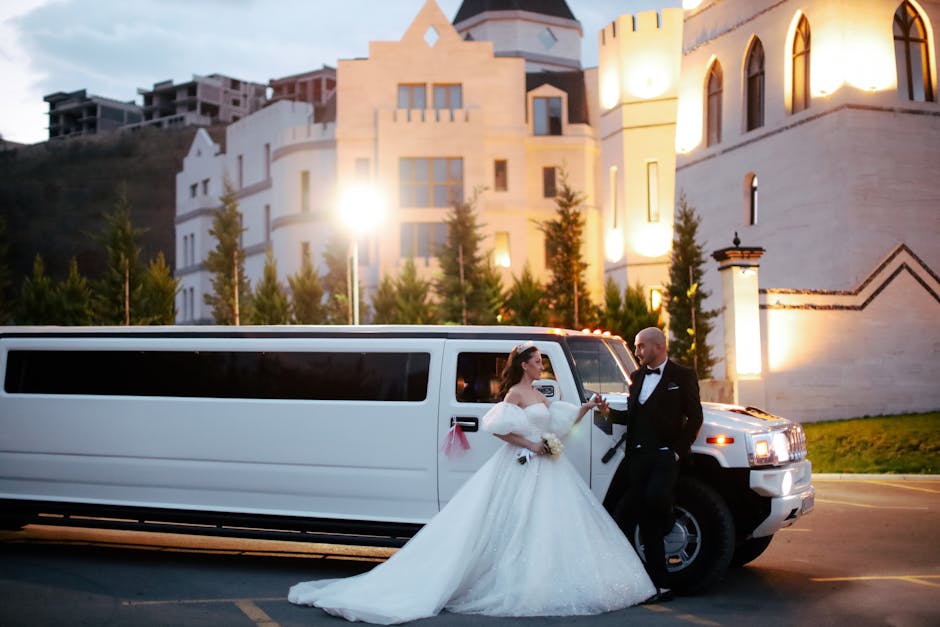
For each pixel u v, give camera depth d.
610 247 38.59
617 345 8.70
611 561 6.82
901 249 23.33
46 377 8.99
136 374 8.74
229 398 8.43
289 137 46.31
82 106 147.50
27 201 109.62
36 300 26.39
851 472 17.45
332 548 9.56
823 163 24.94
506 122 43.97
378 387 8.08
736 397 21.52
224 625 6.43
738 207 28.55
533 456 6.97
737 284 21.86
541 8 58.47
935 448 18.12
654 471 7.04
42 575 8.07
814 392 22.27
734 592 7.44
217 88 139.12
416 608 6.55
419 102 43.78
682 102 31.41
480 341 7.93
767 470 7.35
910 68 25.20
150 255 100.00
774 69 26.98
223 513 8.38
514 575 6.76
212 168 56.75
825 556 9.05
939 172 24.81
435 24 44.03
